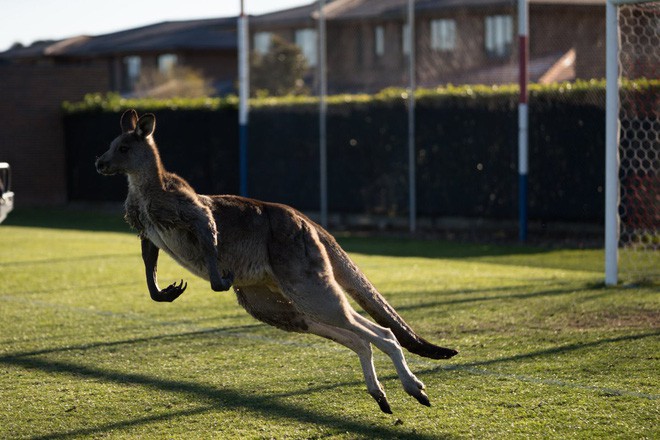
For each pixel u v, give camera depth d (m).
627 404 6.88
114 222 25.28
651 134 16.42
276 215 6.82
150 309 11.48
